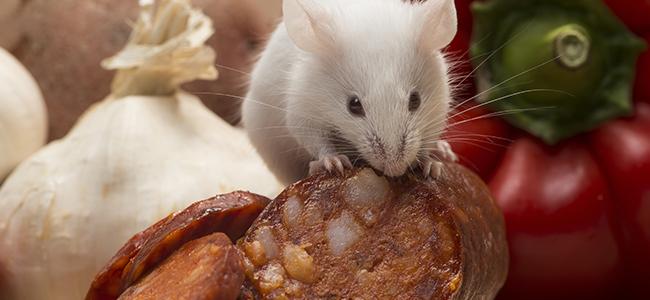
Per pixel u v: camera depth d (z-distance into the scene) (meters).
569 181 0.37
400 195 0.29
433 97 0.30
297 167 0.33
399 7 0.31
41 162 0.37
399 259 0.29
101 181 0.36
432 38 0.30
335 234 0.29
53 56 0.42
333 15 0.30
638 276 0.38
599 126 0.38
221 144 0.38
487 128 0.38
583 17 0.37
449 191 0.30
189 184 0.36
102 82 0.42
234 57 0.43
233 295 0.27
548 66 0.37
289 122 0.31
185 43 0.38
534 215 0.37
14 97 0.40
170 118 0.38
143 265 0.28
